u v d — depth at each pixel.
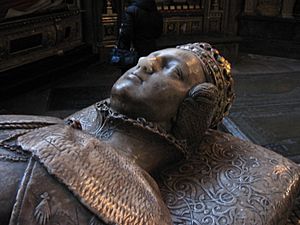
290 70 5.37
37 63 4.50
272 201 1.18
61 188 0.79
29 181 0.78
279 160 1.37
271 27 6.11
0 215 0.78
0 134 0.94
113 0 5.48
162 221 0.89
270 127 3.46
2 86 3.98
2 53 4.04
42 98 4.11
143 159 1.22
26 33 4.32
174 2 5.96
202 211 1.13
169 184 1.25
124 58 3.28
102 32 5.54
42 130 0.90
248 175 1.27
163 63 1.32
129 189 0.88
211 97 1.27
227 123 3.50
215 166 1.32
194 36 5.86
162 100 1.24
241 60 5.85
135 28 3.30
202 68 1.35
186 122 1.29
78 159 0.84
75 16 5.22
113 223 0.79
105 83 4.64
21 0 4.20
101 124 1.28
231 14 6.29
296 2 5.91
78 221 0.77
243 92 4.39
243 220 1.10
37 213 0.75
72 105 3.94
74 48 5.24
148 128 1.22
